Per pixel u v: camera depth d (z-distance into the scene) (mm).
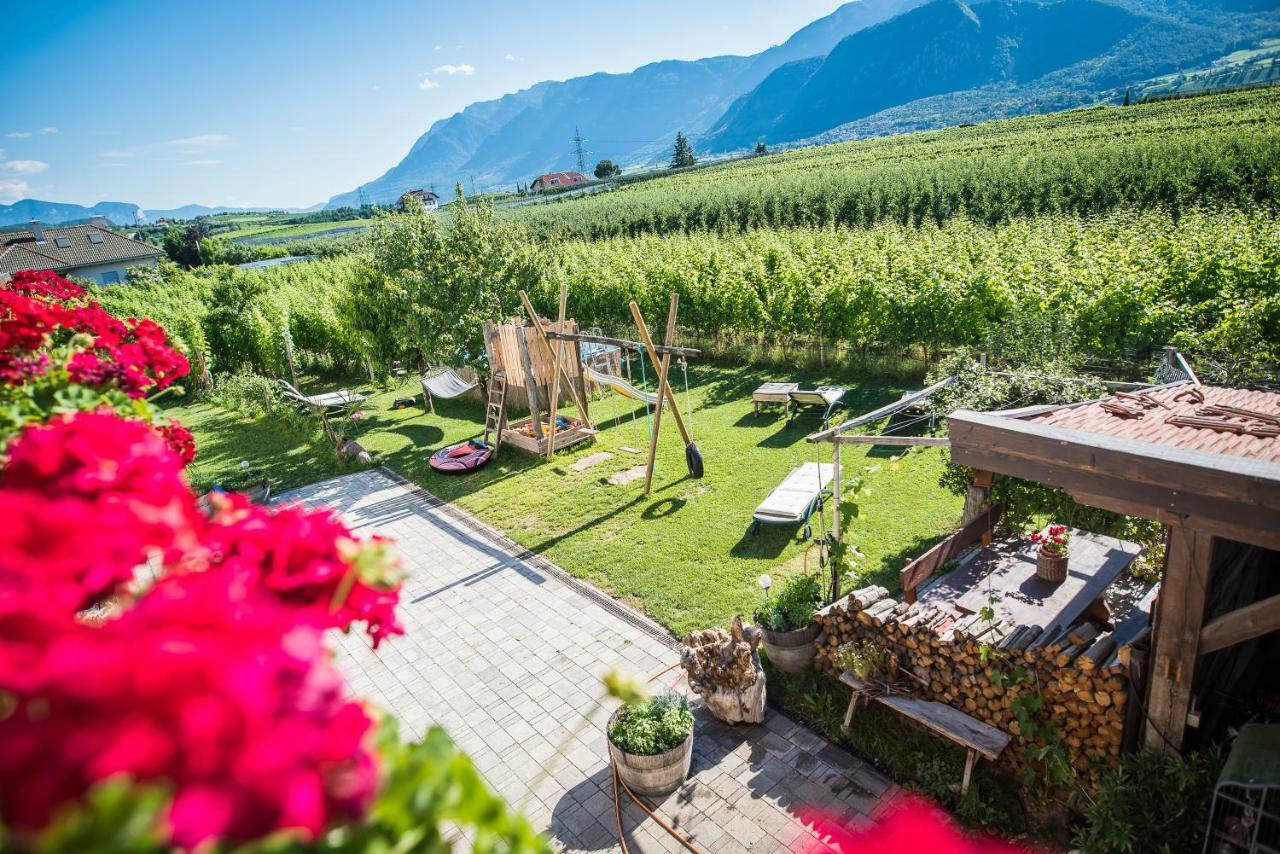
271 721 961
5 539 1222
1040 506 8359
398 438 18609
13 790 821
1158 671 5254
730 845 6172
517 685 8555
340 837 1109
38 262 58062
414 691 8633
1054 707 6176
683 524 11953
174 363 3369
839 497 8500
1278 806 4762
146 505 1462
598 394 20391
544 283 25859
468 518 13320
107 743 843
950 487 9180
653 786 6660
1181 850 5070
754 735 7422
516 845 1306
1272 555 6906
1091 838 5426
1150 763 5457
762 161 98125
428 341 18109
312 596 1630
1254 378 11031
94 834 726
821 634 8008
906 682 7129
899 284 17953
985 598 7305
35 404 2332
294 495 15289
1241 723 5930
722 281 22141
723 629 9023
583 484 14203
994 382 9562
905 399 9359
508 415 19594
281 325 27172
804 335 20812
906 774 6734
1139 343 13867
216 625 1104
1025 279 16672
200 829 829
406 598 10758
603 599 10109
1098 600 7551
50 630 1095
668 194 63875
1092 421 5859
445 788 1242
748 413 17141
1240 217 21734
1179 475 4242
